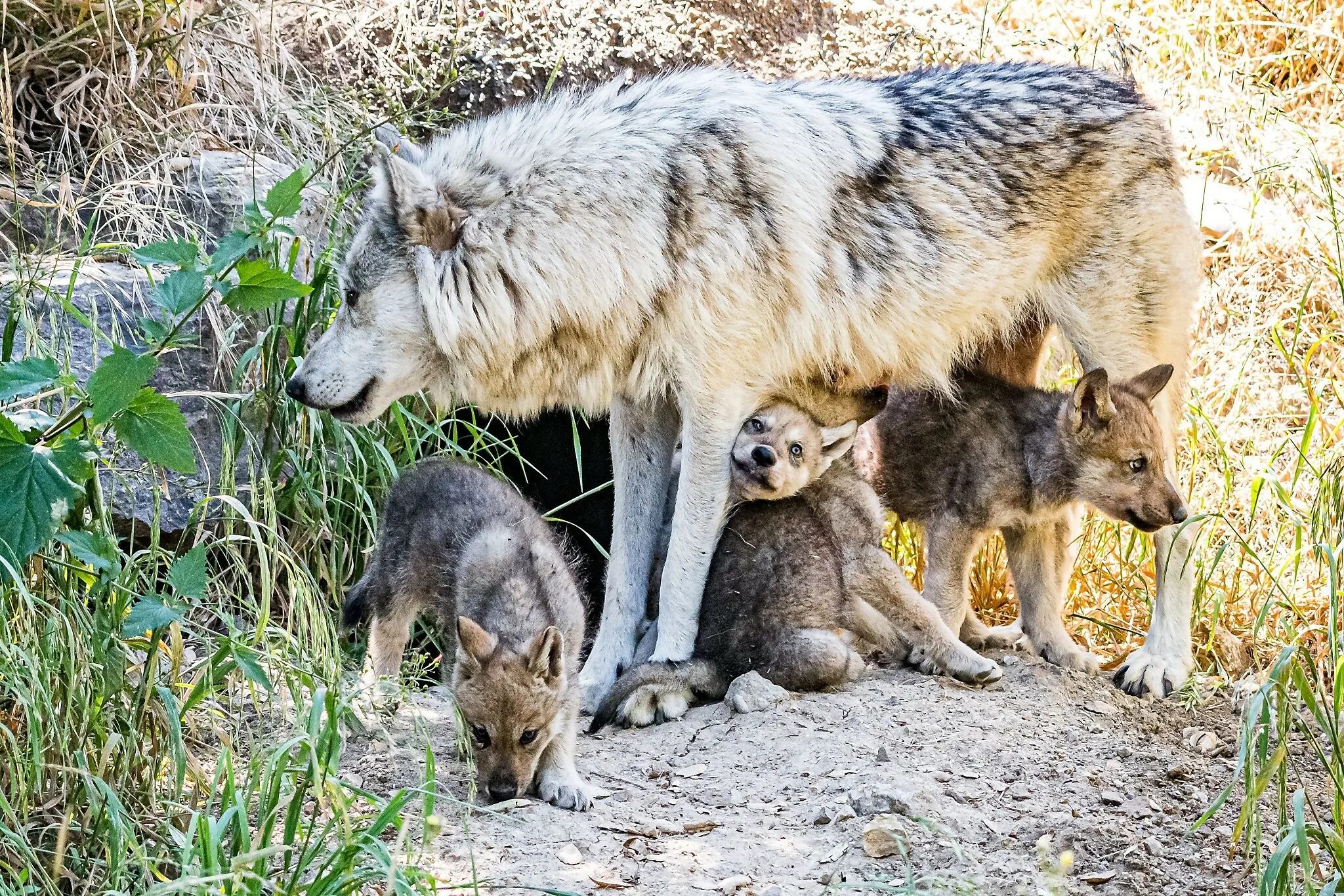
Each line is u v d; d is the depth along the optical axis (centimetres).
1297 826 568
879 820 699
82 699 645
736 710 863
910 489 994
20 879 574
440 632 984
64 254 995
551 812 730
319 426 977
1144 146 987
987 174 948
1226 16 1554
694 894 645
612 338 866
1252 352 1215
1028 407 950
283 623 947
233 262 675
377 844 567
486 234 836
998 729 839
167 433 627
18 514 598
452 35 1241
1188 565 948
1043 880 662
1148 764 809
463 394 895
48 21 1094
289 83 1202
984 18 1365
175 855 627
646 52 1270
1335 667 703
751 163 880
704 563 905
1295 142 1358
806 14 1390
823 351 923
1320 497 895
